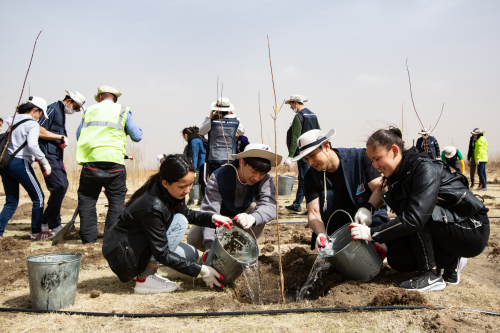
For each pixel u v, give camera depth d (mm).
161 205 2646
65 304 2580
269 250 4227
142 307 2602
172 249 3037
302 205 8117
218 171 3469
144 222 2650
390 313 2355
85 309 2566
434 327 2145
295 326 2230
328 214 3463
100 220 6508
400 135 3076
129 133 4859
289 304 2621
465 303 2543
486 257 3826
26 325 2281
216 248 2885
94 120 4590
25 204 8094
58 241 4609
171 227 3008
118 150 4641
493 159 22234
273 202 3482
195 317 2389
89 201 4762
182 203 3105
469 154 10984
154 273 2986
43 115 5043
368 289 2795
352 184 3307
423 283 2770
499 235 4695
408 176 2729
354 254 2816
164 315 2398
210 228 3422
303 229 5438
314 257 3875
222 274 2898
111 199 4711
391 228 2666
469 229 2676
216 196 3432
